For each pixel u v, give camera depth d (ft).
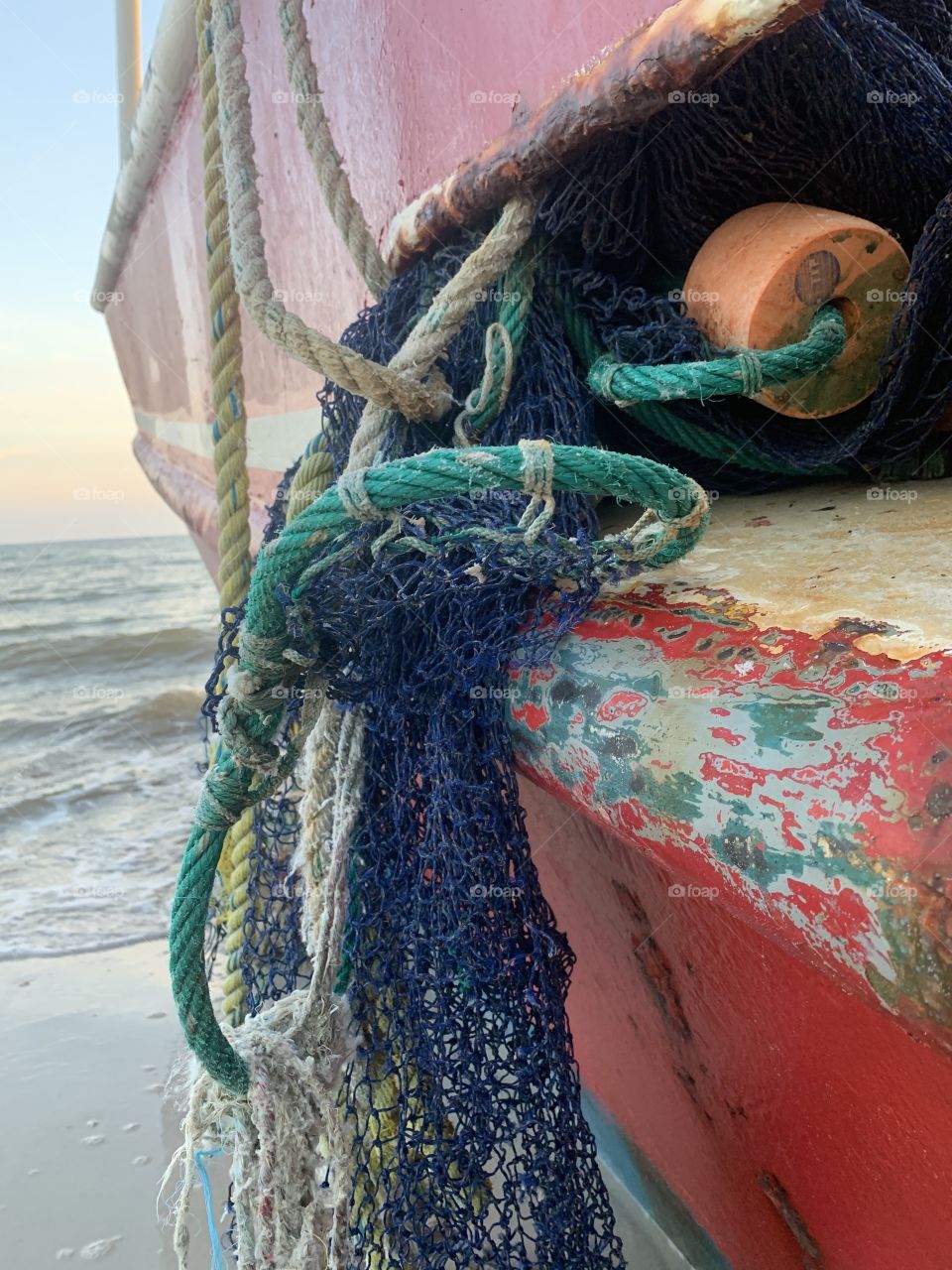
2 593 87.56
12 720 35.45
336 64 7.30
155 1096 9.87
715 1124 5.14
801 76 4.11
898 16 5.42
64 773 27.22
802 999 3.74
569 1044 4.13
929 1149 3.53
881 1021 3.23
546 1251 4.15
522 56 4.79
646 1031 5.49
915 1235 3.94
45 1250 7.61
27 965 13.70
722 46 3.34
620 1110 6.59
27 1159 8.79
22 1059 10.71
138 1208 8.05
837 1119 4.00
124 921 15.70
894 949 2.04
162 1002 12.31
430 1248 4.28
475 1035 4.11
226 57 4.73
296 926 5.15
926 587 3.04
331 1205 3.99
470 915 3.78
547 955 3.93
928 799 2.07
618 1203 7.07
